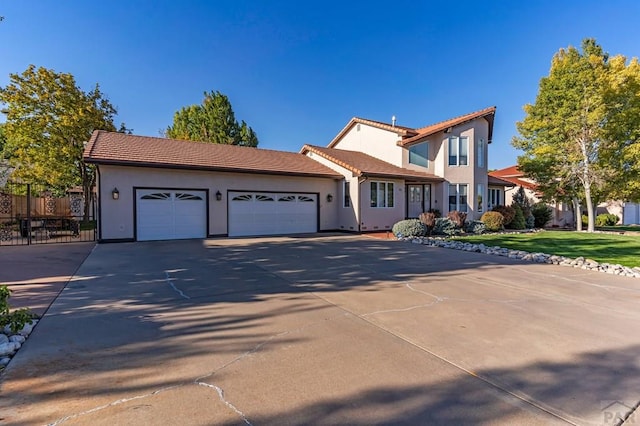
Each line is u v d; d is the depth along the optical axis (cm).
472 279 731
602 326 449
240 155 1783
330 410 258
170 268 814
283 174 1675
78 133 2130
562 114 1877
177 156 1496
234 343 382
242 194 1614
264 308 512
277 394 279
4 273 746
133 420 241
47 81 2033
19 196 1559
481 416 253
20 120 2028
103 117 2272
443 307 528
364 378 307
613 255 1052
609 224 2619
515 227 2109
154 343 379
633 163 1762
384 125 2203
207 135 3281
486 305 541
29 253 1034
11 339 371
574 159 1834
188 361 336
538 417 252
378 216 1859
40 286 634
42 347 364
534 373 320
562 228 2347
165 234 1424
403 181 1969
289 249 1165
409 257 1017
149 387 287
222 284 661
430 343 388
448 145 2083
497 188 2436
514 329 435
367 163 2008
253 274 756
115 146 1436
